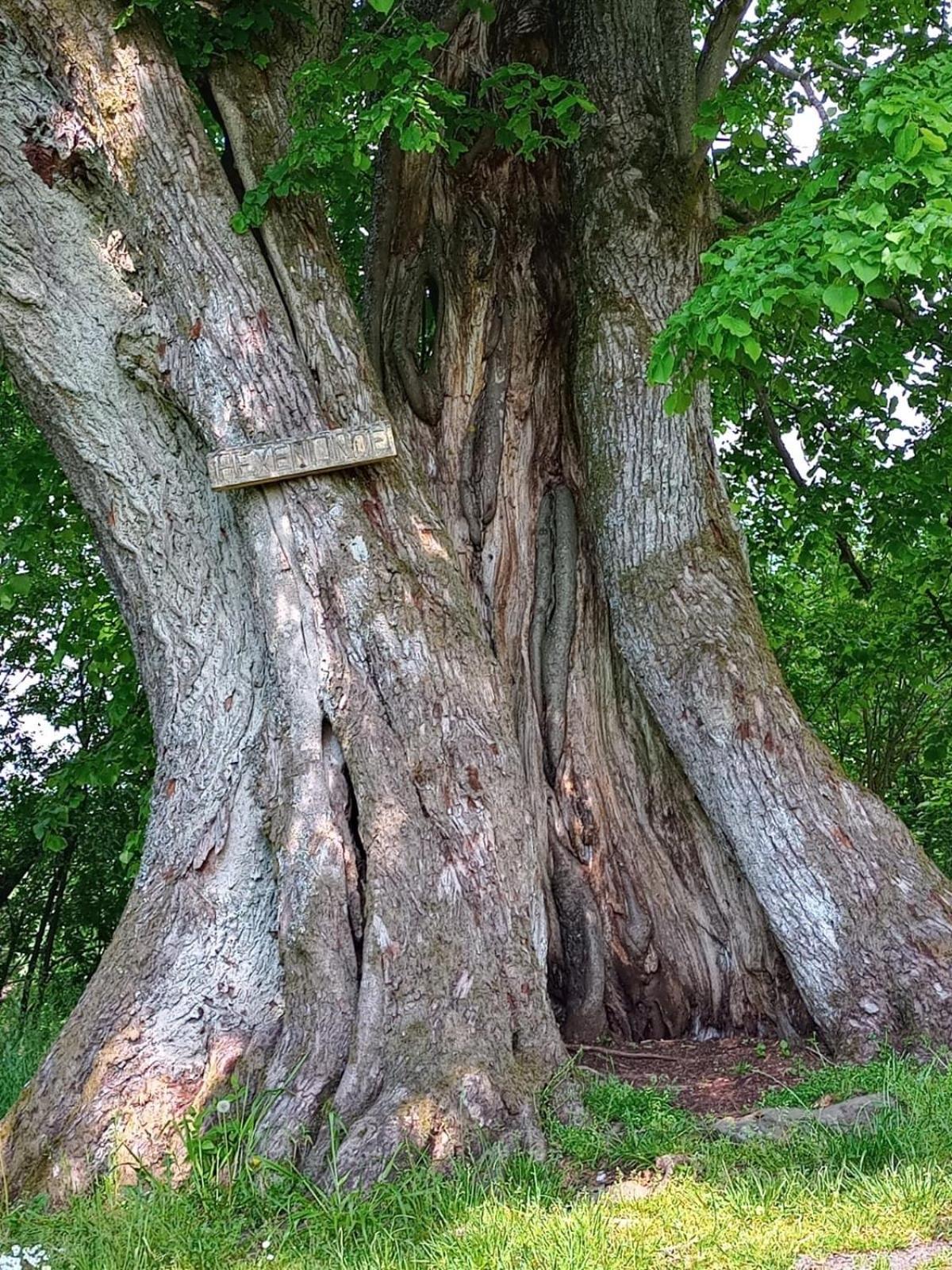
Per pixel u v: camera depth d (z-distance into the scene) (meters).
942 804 12.92
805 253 5.32
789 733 6.38
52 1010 10.50
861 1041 5.79
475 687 5.84
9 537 9.22
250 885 5.81
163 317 6.09
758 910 6.88
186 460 6.23
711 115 6.94
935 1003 5.72
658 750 7.37
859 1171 4.36
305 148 5.91
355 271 10.02
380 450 5.85
